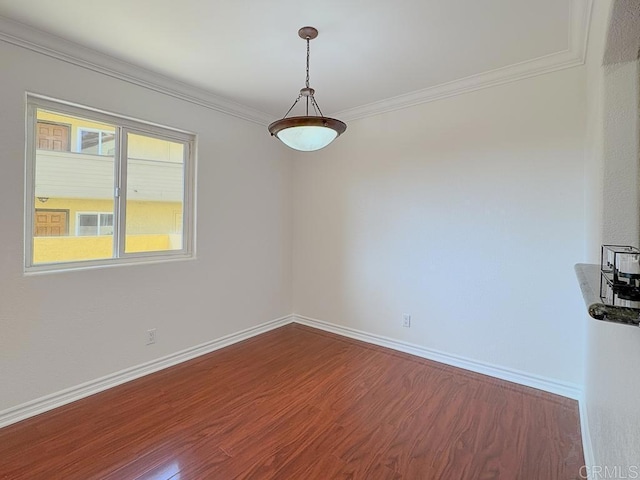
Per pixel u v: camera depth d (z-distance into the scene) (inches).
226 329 136.9
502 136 106.5
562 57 94.3
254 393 99.2
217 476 67.1
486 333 111.4
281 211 159.8
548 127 98.7
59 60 89.4
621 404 43.1
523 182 103.2
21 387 85.2
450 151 117.0
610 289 38.0
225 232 135.3
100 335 99.9
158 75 108.7
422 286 125.2
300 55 96.3
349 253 145.6
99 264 102.2
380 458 72.6
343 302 148.7
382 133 133.7
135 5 74.0
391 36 86.0
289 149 162.9
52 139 92.8
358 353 129.0
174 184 121.4
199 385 103.7
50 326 90.0
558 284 98.5
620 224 53.7
